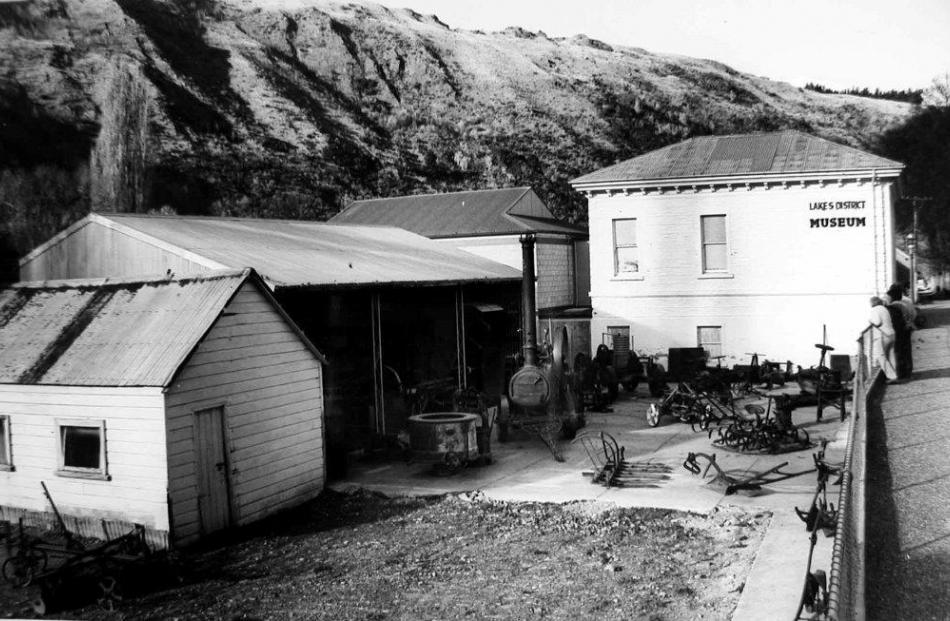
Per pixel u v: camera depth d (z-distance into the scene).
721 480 14.12
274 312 14.41
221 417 13.11
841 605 6.68
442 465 16.42
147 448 12.14
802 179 26.84
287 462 14.51
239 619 9.46
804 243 27.28
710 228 28.58
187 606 9.95
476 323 25.16
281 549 12.16
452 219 36.84
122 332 13.44
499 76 129.38
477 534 12.43
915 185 50.84
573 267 37.88
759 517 12.27
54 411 13.02
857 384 14.82
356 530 13.02
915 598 7.82
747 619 8.51
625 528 12.25
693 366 25.09
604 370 23.78
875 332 19.97
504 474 16.17
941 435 13.80
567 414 19.08
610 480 14.67
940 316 35.44
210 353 12.84
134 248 16.78
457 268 24.84
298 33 127.00
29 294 15.46
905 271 50.91
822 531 11.02
